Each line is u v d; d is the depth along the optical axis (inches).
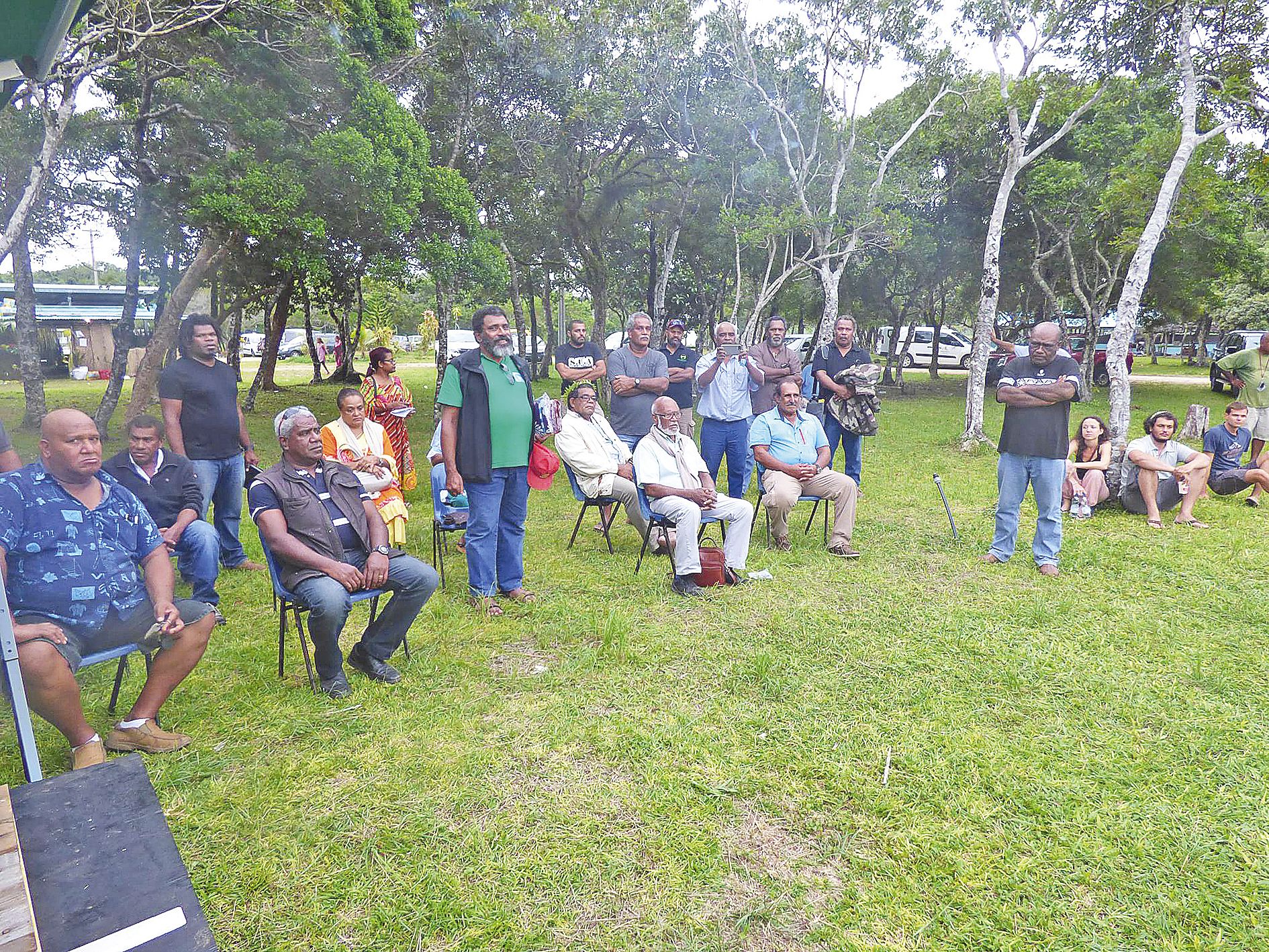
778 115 562.6
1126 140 615.2
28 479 118.2
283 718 134.3
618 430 267.0
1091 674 152.6
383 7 387.9
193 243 492.7
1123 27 367.6
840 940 87.4
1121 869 98.5
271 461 409.4
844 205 584.4
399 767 120.2
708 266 909.8
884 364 1286.9
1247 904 92.5
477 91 528.7
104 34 270.7
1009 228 767.7
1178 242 700.0
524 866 98.6
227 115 355.6
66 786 79.8
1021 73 414.6
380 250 422.0
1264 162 371.9
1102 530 265.1
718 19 576.4
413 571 148.0
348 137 349.7
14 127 374.0
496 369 181.8
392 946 86.4
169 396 197.0
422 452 454.6
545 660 161.3
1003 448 221.8
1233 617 182.7
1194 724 133.0
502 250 615.2
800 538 252.8
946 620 181.6
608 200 708.7
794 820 108.1
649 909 91.9
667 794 113.7
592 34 551.5
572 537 242.5
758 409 297.7
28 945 54.4
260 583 208.4
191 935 60.9
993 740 128.3
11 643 95.7
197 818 106.8
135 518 128.3
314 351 926.4
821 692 146.3
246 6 323.9
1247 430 314.3
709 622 181.8
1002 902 93.2
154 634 121.7
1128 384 292.4
